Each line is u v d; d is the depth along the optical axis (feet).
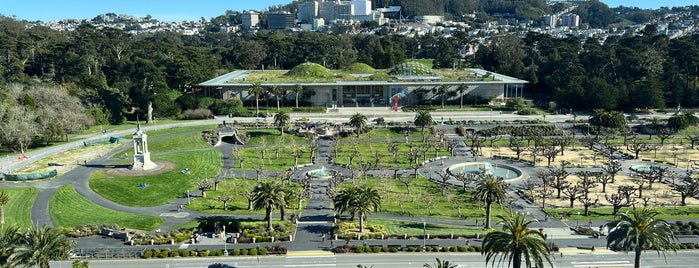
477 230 426.51
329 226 437.58
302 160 652.07
